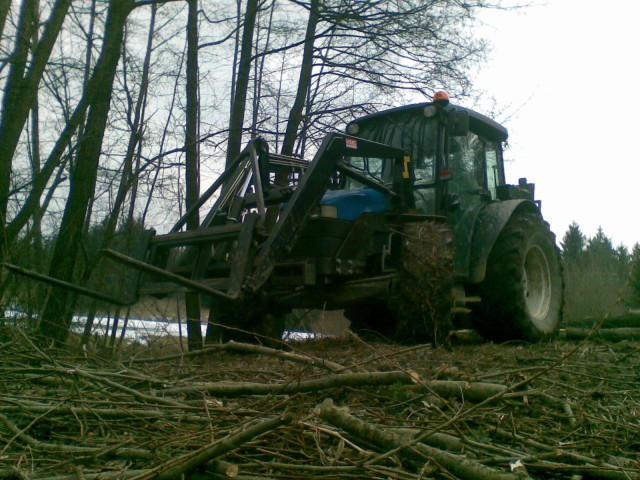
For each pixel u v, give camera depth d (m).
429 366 4.36
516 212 7.15
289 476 2.34
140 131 8.52
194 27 9.49
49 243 7.43
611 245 28.09
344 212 6.05
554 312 7.29
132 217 8.45
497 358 4.82
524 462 2.49
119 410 3.07
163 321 6.35
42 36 6.12
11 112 6.00
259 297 6.02
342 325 8.68
